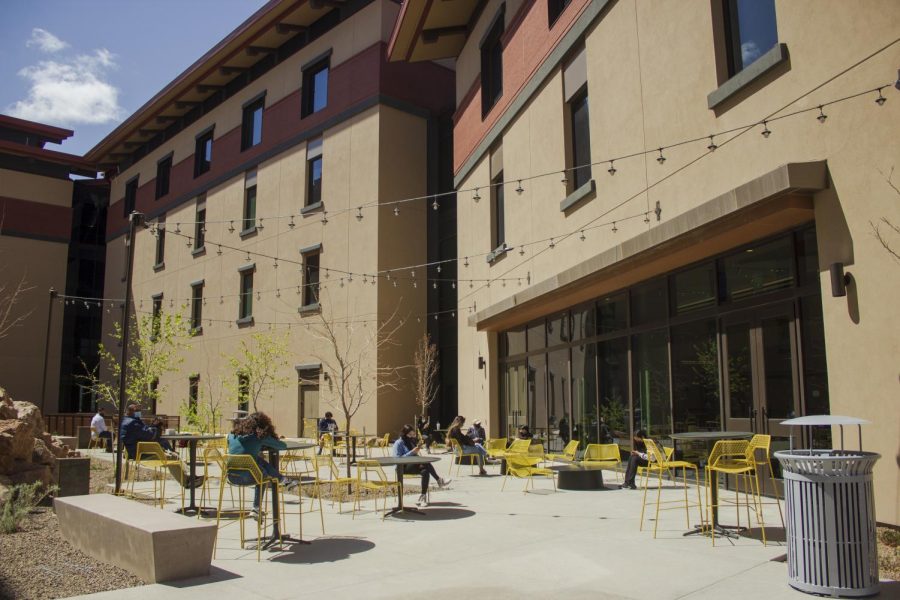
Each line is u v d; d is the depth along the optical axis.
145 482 13.34
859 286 7.57
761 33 9.57
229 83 32.69
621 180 12.40
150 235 37.16
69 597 5.55
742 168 9.43
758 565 6.24
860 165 7.64
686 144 10.63
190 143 34.97
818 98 8.23
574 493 11.02
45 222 39.22
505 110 17.91
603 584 5.76
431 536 7.87
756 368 9.73
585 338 14.73
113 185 42.03
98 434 21.98
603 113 13.09
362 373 24.14
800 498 5.49
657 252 10.98
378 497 10.93
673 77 11.01
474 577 6.10
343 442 18.36
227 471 7.47
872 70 7.56
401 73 25.89
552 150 15.28
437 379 25.03
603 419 13.92
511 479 13.27
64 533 7.67
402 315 24.80
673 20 11.06
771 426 9.41
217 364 30.88
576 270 13.04
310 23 28.30
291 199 28.12
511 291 17.41
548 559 6.65
